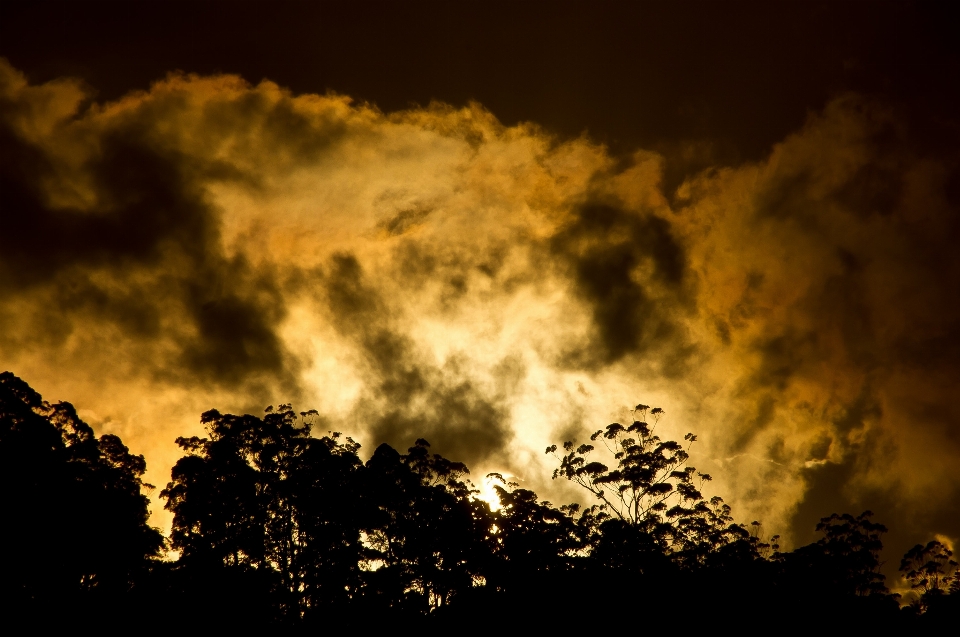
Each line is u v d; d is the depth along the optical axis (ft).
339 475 198.59
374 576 187.93
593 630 188.24
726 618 193.36
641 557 199.41
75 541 177.27
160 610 178.50
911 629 193.67
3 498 169.48
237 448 200.03
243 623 178.09
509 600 193.67
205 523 189.26
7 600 167.94
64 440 191.31
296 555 195.21
